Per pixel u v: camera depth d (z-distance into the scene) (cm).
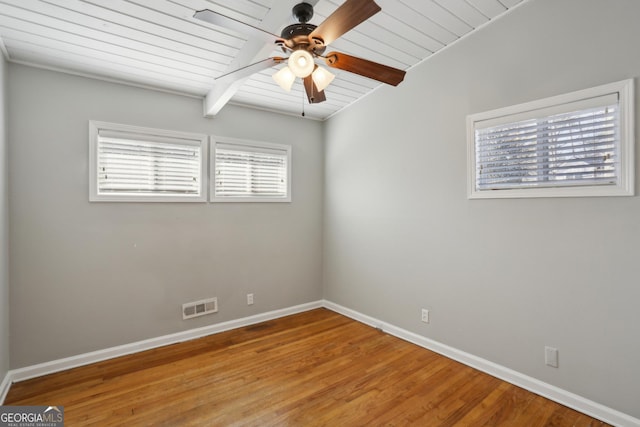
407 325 316
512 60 234
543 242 222
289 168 394
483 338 255
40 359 255
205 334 332
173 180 315
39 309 255
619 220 190
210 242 337
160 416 203
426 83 294
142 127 297
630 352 187
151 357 283
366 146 360
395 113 325
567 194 209
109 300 283
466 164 263
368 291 361
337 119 401
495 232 247
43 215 256
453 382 240
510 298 239
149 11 200
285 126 393
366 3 136
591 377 201
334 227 409
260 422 197
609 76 191
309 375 251
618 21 188
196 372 257
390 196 332
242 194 360
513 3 228
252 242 367
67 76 266
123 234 289
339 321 372
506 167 240
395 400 218
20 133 247
